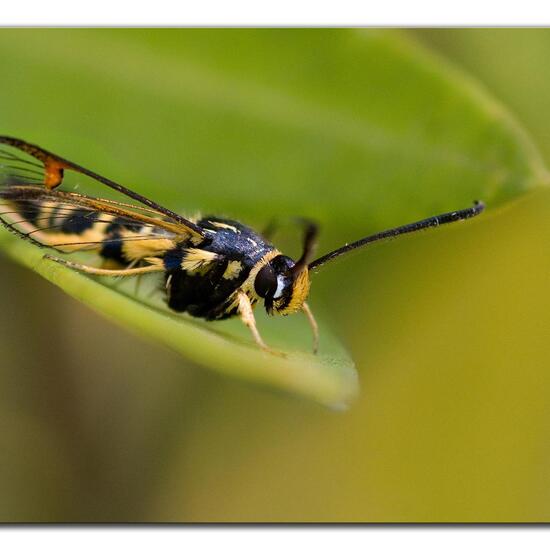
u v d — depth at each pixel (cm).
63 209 12
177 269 13
